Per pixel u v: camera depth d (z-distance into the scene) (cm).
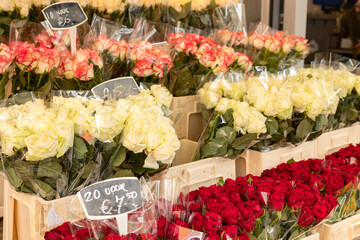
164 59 236
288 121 222
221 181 187
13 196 178
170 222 146
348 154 223
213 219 145
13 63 211
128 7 281
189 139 255
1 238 209
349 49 580
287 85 240
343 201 183
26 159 153
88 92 202
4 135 158
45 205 160
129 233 138
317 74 277
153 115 176
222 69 250
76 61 214
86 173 166
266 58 310
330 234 178
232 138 205
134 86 210
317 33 600
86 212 137
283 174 190
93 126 160
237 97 230
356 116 264
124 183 144
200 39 266
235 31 311
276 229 160
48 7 226
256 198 162
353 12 563
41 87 214
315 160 209
